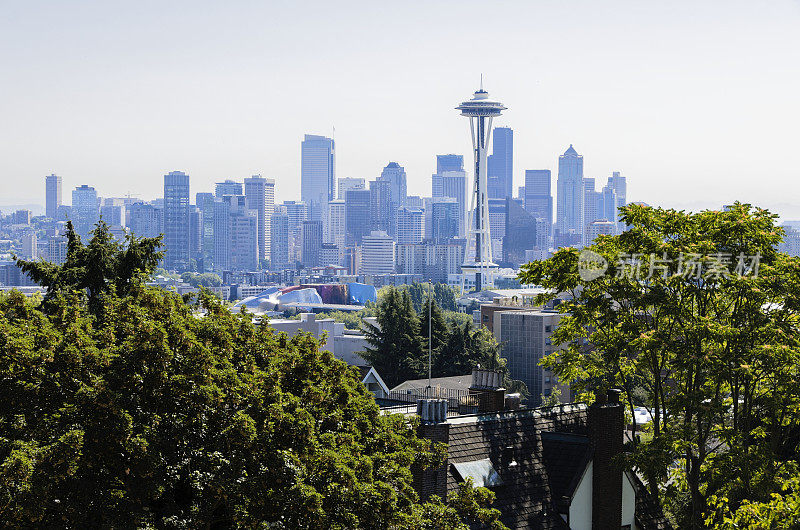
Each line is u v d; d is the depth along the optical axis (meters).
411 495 30.81
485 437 41.00
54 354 26.89
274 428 27.67
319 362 33.06
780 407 41.34
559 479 40.53
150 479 25.16
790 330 40.19
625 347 41.81
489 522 32.41
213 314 34.84
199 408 27.31
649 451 38.88
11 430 25.44
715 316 42.88
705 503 45.72
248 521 25.45
